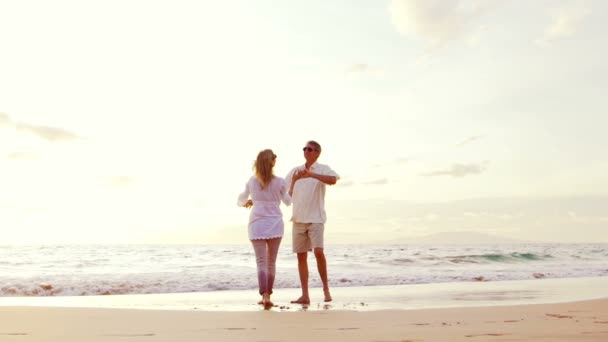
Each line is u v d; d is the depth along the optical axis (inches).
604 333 110.4
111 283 354.9
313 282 392.5
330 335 109.1
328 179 205.6
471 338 102.8
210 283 367.9
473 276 465.1
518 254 989.8
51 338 106.9
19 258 1009.5
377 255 1210.0
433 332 112.8
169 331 117.2
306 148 213.5
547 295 267.6
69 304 229.8
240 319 141.3
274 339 104.1
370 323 131.5
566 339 101.2
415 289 325.7
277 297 259.9
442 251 1793.8
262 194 198.7
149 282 363.9
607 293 280.2
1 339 105.4
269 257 199.0
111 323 132.5
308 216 209.0
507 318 143.6
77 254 1235.9
